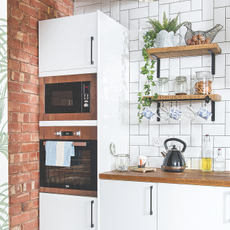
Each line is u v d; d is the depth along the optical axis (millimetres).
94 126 2348
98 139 2324
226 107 2475
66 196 2432
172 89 2672
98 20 2338
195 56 2594
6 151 1387
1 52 1373
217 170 2387
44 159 2547
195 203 1996
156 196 2109
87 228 2340
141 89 2807
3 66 1381
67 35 2471
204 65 2562
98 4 3012
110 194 2266
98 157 2324
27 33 2469
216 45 2268
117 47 2641
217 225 1938
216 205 1941
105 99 2430
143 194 2150
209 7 2564
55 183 2502
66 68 2471
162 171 2422
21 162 2377
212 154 2508
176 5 2689
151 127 2744
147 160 2744
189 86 2609
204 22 2580
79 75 2420
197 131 2566
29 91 2480
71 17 2455
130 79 2855
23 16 2424
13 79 2311
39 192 2566
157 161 2705
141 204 2156
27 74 2463
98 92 2328
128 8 2885
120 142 2678
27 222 2438
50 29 2537
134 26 2857
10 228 2264
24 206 2406
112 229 2252
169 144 2654
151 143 2736
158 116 2514
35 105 2553
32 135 2508
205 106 2545
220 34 2510
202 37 2355
